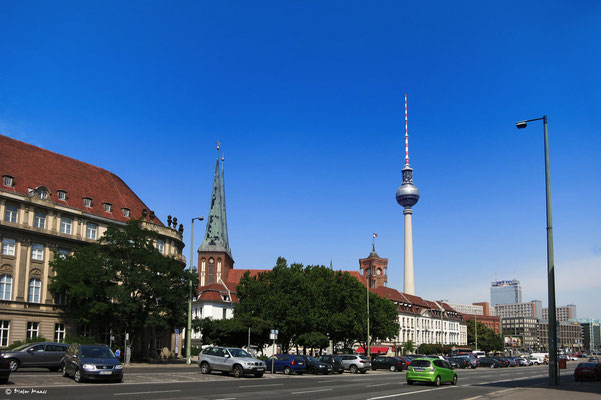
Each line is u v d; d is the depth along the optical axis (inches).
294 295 3260.3
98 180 3250.5
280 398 1027.3
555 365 1332.4
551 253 1309.1
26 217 2630.4
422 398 1087.0
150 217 3319.4
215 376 1614.2
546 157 1341.0
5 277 2527.1
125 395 988.6
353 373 2327.8
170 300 2514.8
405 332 6122.1
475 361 3479.3
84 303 2581.2
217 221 6018.7
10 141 2866.6
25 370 1571.1
